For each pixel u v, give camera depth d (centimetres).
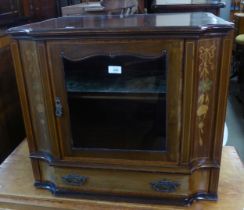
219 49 75
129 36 73
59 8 181
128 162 89
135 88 86
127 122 91
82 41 77
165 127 84
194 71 75
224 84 78
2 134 141
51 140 91
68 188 96
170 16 98
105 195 94
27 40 81
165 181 88
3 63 140
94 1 177
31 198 98
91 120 92
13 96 150
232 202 91
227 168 107
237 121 235
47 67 82
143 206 91
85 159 91
